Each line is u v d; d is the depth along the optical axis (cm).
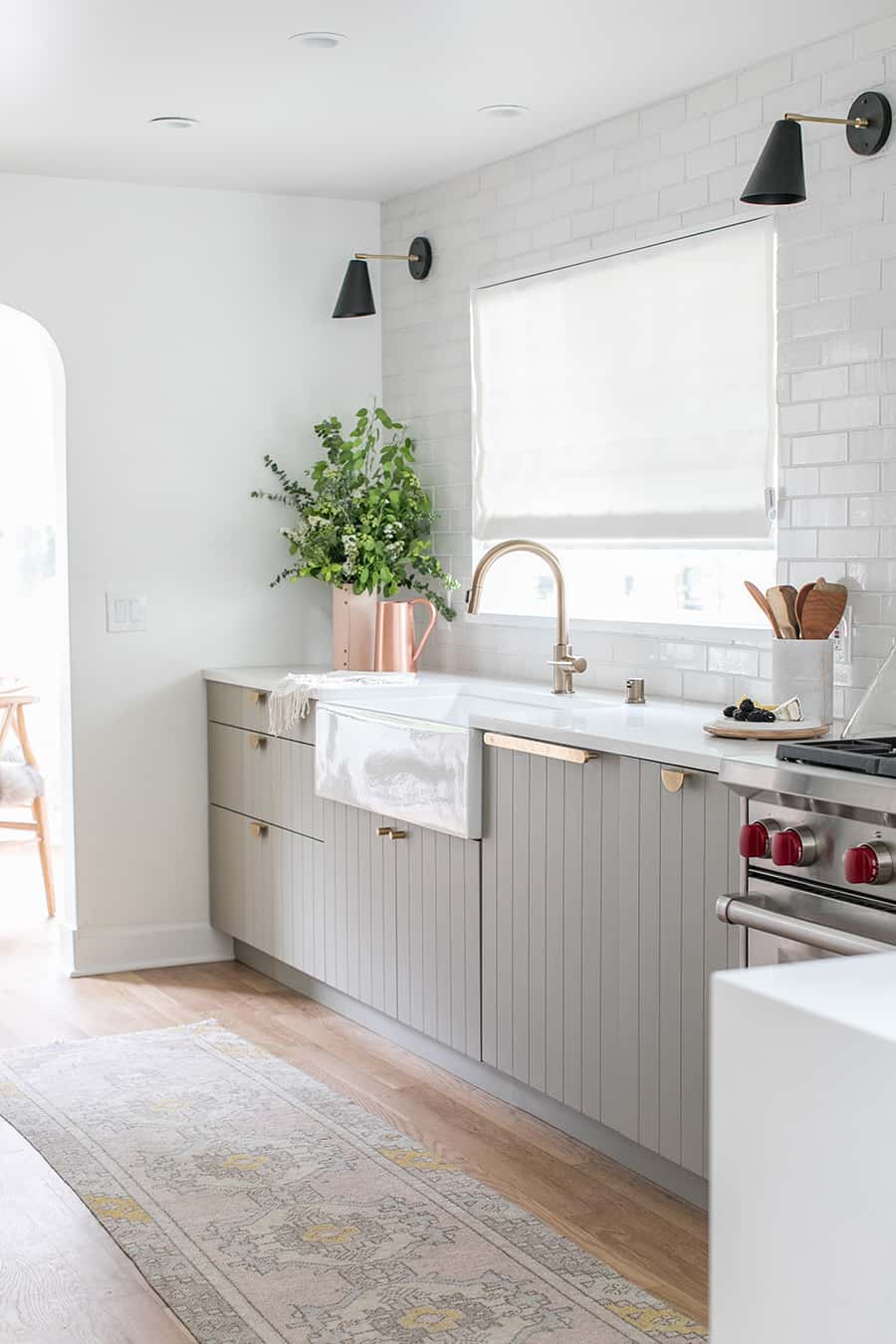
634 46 349
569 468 436
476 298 474
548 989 337
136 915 497
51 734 714
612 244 414
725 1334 132
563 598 409
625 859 310
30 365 707
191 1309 263
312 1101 367
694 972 292
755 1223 128
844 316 340
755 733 304
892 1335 114
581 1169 326
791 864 258
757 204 334
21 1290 271
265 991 469
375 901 405
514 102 395
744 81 368
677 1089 298
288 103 396
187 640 500
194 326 496
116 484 487
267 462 508
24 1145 340
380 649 463
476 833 356
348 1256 283
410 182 489
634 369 409
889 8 322
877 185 330
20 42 347
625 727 330
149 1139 343
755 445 370
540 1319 258
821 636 331
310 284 513
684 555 412
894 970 134
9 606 714
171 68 366
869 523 335
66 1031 427
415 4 321
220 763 495
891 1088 113
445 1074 388
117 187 482
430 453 504
